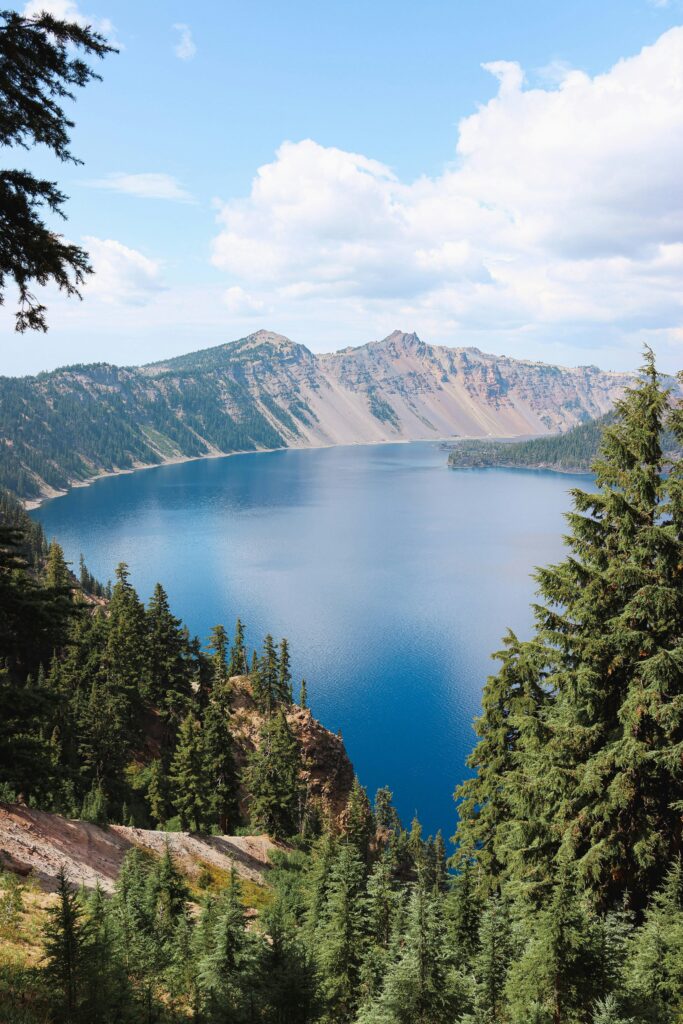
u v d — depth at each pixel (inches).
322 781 3366.1
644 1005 467.2
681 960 497.7
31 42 362.0
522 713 976.3
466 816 1057.5
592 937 482.9
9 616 454.9
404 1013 544.4
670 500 712.4
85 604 490.9
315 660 6505.9
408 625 7450.8
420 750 4899.1
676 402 754.2
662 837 676.7
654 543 697.6
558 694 887.1
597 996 460.1
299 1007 613.0
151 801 2390.5
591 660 754.2
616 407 795.4
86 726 2374.5
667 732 655.8
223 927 720.3
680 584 711.7
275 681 3531.0
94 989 534.0
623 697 749.9
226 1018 607.8
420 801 4256.9
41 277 411.2
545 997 469.7
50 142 401.7
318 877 1279.5
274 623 7509.8
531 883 653.9
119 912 920.9
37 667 3083.2
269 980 620.7
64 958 534.3
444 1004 542.6
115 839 1557.6
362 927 875.4
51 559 4343.0
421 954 562.9
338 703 5634.8
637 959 515.8
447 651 6722.4
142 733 3166.8
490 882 913.5
